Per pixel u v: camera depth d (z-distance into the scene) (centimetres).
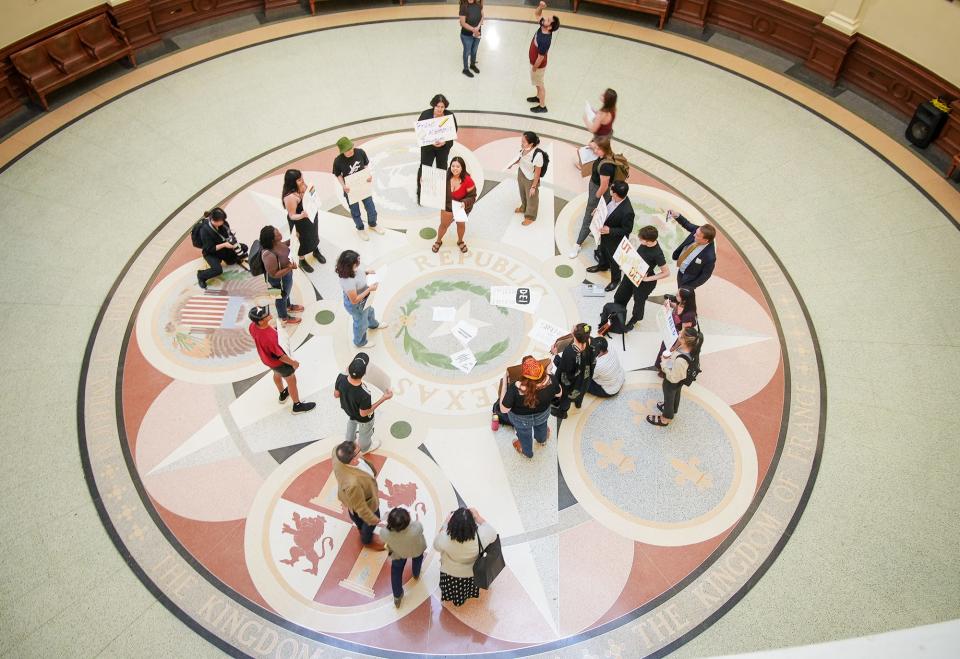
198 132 1075
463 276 877
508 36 1298
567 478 686
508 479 685
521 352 795
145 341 796
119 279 859
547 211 966
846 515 657
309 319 823
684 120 1116
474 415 736
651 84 1188
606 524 655
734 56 1247
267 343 642
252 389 756
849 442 712
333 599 606
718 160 1045
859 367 778
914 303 837
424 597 605
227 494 672
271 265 732
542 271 888
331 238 923
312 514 659
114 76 1170
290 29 1302
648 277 735
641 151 1060
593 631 589
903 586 608
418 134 882
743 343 808
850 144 1062
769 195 988
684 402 749
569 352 646
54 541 633
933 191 980
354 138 1076
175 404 741
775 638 582
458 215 841
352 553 633
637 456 704
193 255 895
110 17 1152
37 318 810
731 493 677
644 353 797
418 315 831
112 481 677
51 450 696
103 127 1071
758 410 743
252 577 618
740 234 934
